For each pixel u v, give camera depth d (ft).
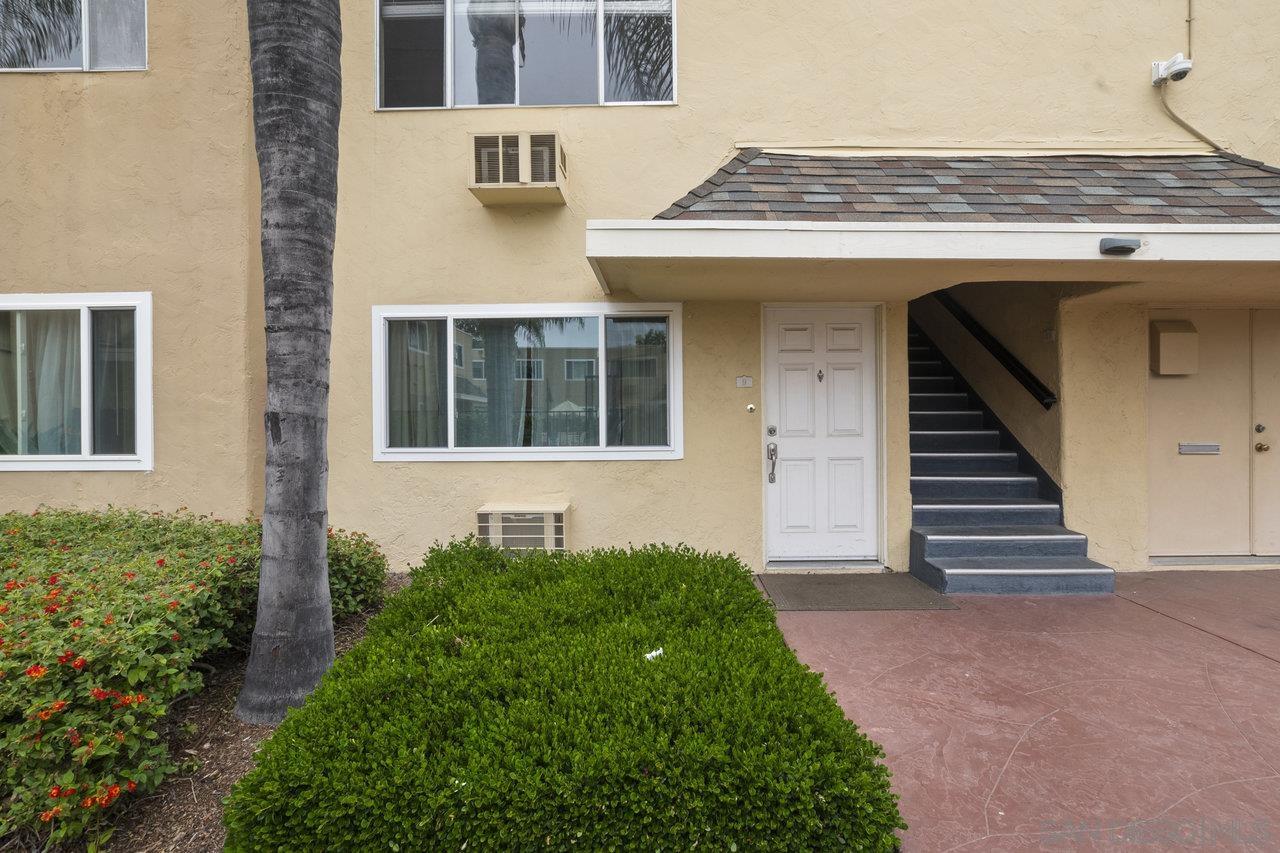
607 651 8.87
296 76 10.22
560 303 18.47
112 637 7.91
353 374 18.56
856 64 18.42
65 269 17.80
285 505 10.25
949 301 26.45
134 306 17.80
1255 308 19.33
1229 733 10.05
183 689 9.05
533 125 18.37
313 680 10.25
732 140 18.43
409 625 10.45
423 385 18.83
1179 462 19.42
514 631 9.53
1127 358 18.95
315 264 10.46
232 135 17.70
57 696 7.44
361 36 18.37
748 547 18.65
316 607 10.44
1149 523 19.40
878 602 15.97
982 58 18.45
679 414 18.52
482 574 12.75
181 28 17.63
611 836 6.48
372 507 18.65
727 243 13.97
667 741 6.88
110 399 18.10
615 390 18.75
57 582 9.89
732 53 18.39
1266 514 19.44
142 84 17.67
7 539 13.11
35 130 17.71
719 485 18.60
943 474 21.47
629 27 18.52
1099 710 10.75
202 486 17.90
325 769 6.83
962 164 17.47
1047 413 19.85
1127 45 18.42
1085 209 15.11
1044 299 19.76
